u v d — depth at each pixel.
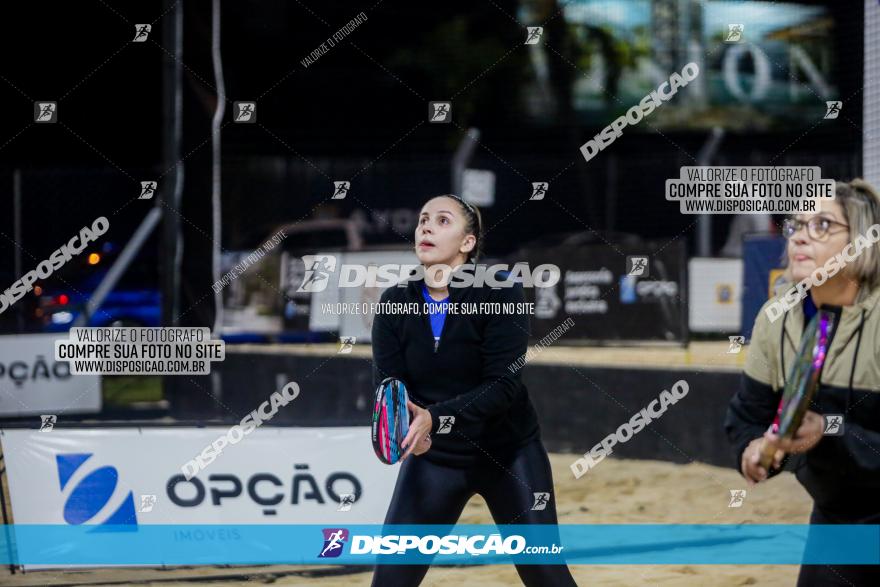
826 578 6.82
